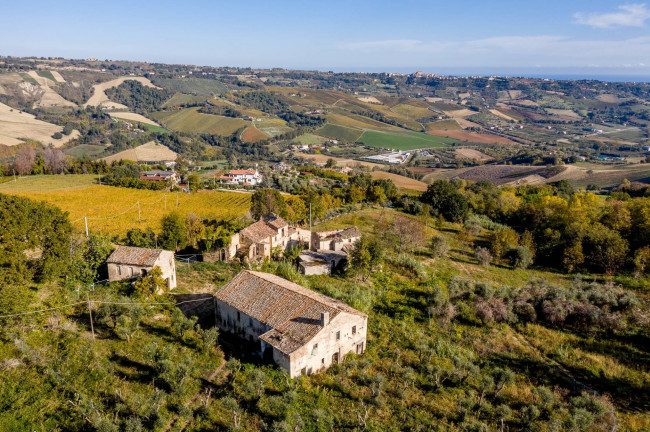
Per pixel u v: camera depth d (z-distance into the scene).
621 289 59.69
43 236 46.88
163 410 32.06
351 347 42.41
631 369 42.25
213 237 65.44
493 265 76.81
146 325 43.19
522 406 35.78
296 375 36.84
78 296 45.69
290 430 30.09
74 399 31.69
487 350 45.25
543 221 98.69
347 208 108.38
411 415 33.72
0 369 33.25
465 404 35.12
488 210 116.19
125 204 110.44
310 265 62.53
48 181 140.62
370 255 61.12
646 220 81.44
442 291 56.12
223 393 34.38
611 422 34.22
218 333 41.75
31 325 38.66
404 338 46.62
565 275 72.62
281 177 185.88
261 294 44.28
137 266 50.31
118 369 35.75
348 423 32.28
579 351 45.34
